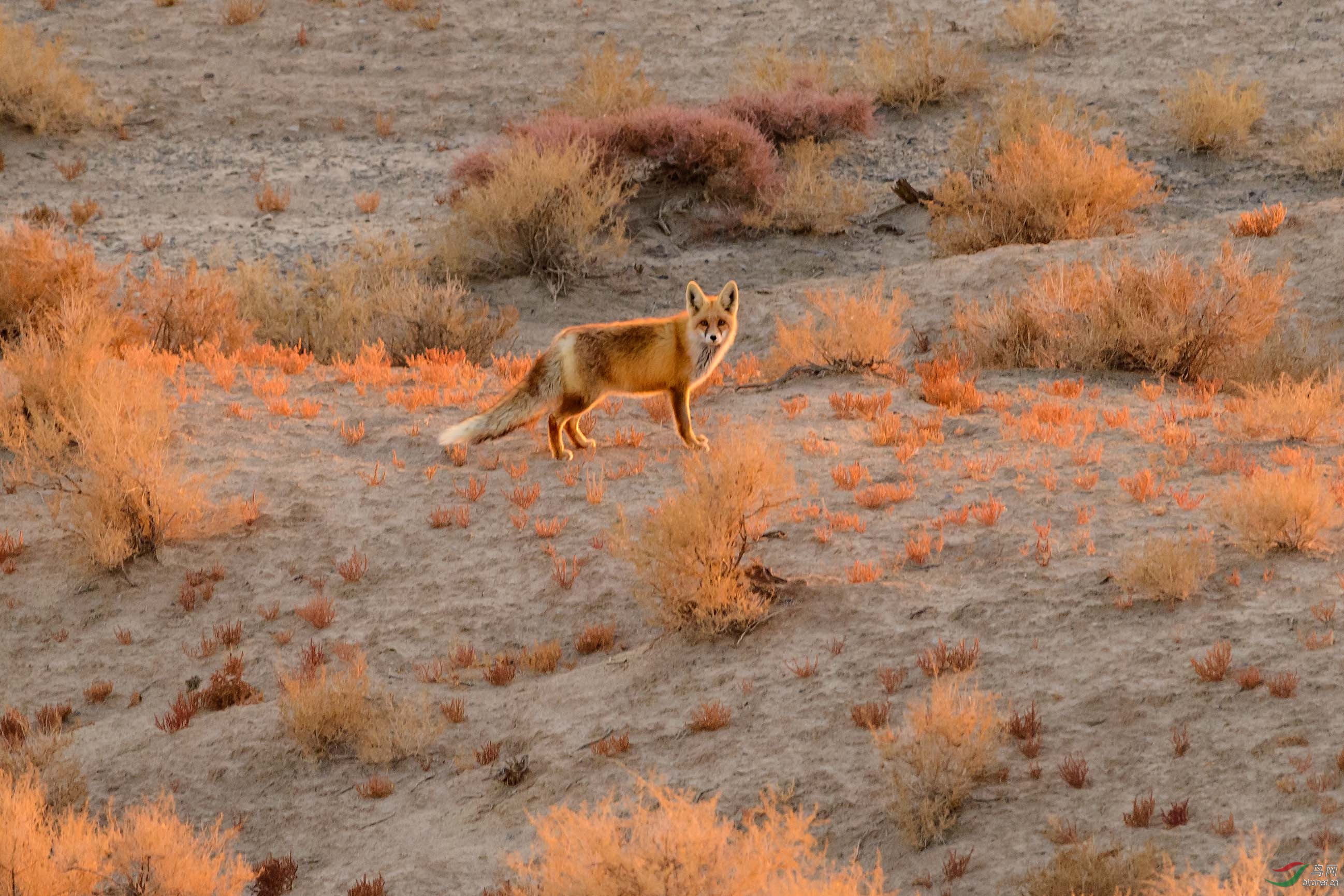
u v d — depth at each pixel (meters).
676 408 42.97
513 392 41.91
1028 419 44.88
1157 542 31.59
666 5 125.19
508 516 40.53
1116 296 56.56
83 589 38.12
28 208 89.44
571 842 20.92
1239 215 71.62
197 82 110.12
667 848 20.19
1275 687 25.64
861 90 108.94
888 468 41.34
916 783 24.64
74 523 39.03
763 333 70.81
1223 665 26.67
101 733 31.78
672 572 32.38
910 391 51.44
